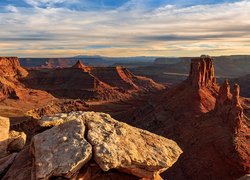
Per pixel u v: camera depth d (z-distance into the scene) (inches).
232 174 2150.6
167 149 689.0
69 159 561.0
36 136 649.0
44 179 536.4
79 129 639.1
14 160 713.0
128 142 647.1
